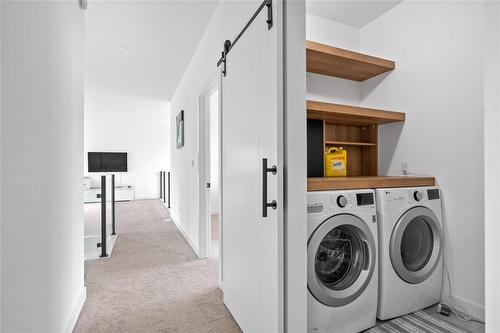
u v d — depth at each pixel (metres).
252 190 1.55
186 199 4.00
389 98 2.52
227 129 2.00
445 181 2.08
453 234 2.02
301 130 1.31
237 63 1.78
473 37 1.92
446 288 2.05
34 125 1.18
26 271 1.09
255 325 1.52
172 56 3.45
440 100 2.12
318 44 2.11
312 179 1.72
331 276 1.74
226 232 2.04
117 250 3.45
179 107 4.63
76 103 1.87
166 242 3.83
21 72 1.06
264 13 1.40
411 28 2.33
